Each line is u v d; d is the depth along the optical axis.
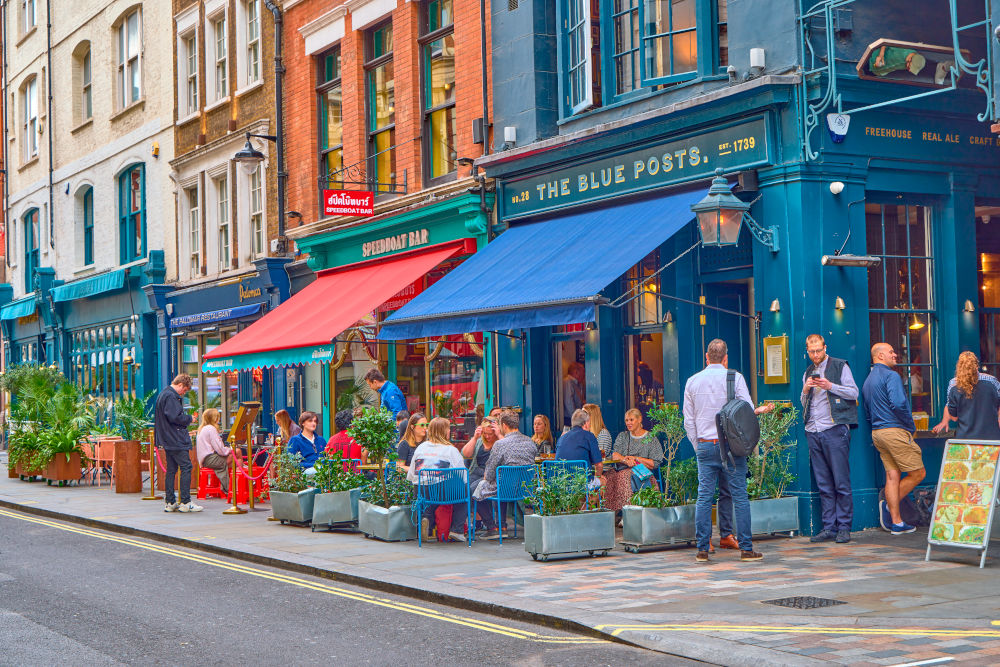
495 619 7.86
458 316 12.91
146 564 10.80
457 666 6.50
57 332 30.91
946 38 11.95
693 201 11.92
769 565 9.34
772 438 10.88
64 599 8.86
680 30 12.65
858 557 9.60
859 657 6.11
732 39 11.91
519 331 14.90
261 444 18.25
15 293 34.47
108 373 28.00
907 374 11.84
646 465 11.94
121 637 7.40
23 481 20.84
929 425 11.87
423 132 17.02
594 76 13.87
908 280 11.92
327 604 8.56
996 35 9.52
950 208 11.98
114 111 27.50
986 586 8.09
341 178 18.97
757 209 11.58
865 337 11.39
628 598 8.08
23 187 33.66
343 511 12.57
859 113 11.38
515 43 14.85
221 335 23.03
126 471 18.23
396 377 17.75
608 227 12.77
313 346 15.21
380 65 18.22
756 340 11.77
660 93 12.70
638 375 13.75
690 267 12.70
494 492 11.44
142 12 26.09
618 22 13.60
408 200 16.81
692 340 12.68
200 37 23.39
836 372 10.72
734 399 9.71
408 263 16.62
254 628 7.67
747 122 11.59
